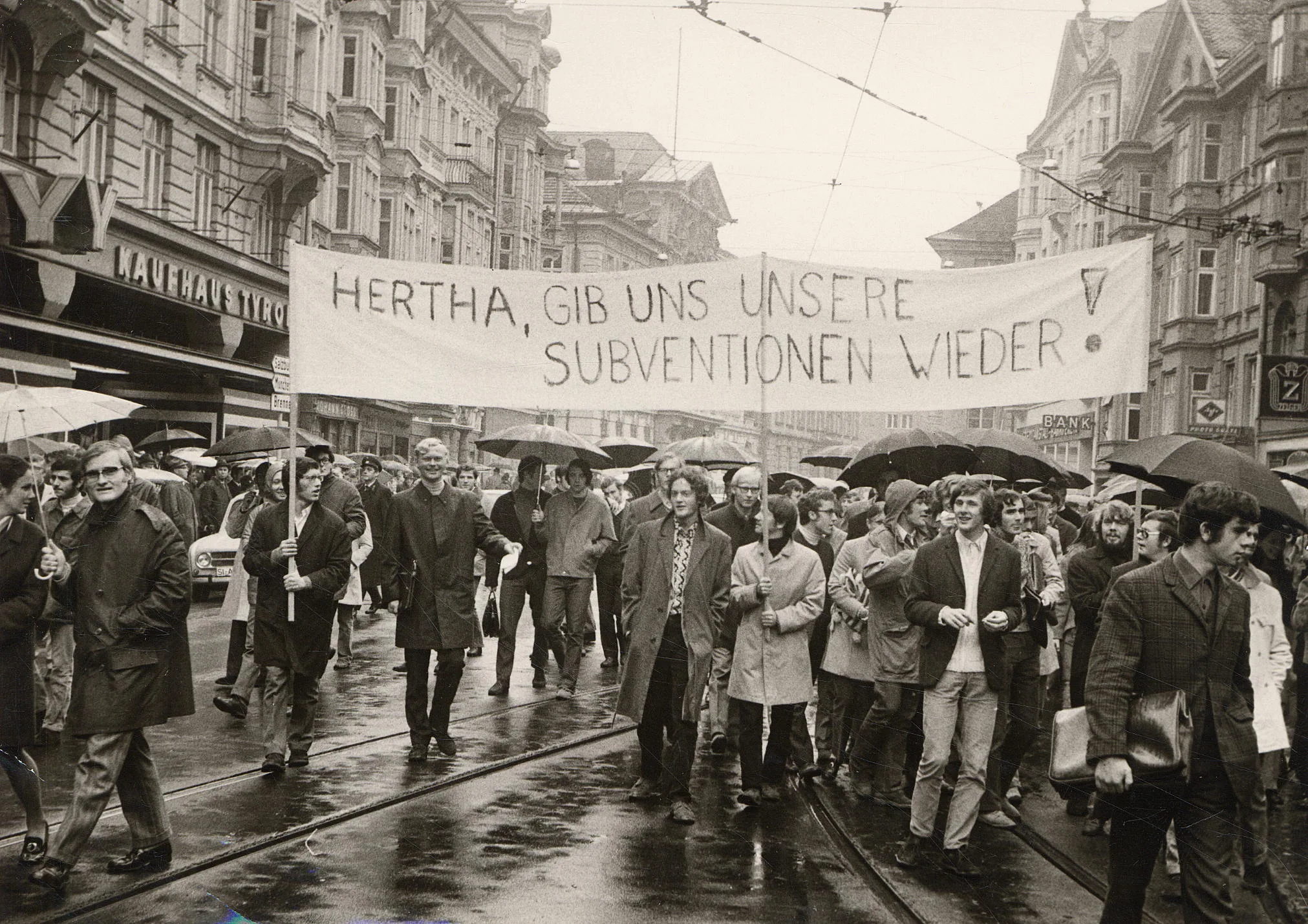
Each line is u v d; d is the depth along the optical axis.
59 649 9.18
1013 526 9.02
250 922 5.62
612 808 7.99
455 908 5.90
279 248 34.81
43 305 22.20
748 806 8.20
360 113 42.34
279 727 8.47
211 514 21.38
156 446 24.80
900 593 8.50
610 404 8.80
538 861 6.74
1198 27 48.41
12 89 21.89
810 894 6.35
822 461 17.03
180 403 31.34
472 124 62.31
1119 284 8.50
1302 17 38.53
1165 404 47.62
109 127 25.66
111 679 6.11
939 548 6.93
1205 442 7.25
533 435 14.81
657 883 6.45
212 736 9.65
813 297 8.66
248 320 31.73
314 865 6.50
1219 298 44.94
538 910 5.92
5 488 6.39
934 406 8.62
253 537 8.64
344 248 41.97
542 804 8.02
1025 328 8.56
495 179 63.66
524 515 12.62
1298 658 8.23
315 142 34.03
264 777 8.38
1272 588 5.47
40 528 6.44
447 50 57.16
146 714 6.16
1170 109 47.12
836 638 9.30
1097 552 8.64
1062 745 5.22
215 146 30.91
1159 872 7.02
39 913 5.64
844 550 9.23
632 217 99.25
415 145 51.44
